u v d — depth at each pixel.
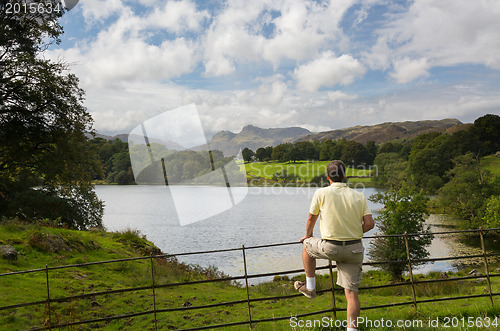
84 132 25.95
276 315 8.52
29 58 23.72
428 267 28.73
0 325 6.59
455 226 49.78
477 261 30.83
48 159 24.72
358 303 3.90
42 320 7.00
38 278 9.62
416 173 78.19
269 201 85.38
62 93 24.95
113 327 7.21
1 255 10.42
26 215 25.36
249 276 4.88
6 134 23.11
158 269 13.07
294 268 26.23
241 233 44.97
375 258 27.58
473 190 51.56
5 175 26.09
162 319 7.91
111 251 14.34
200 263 28.61
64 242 13.27
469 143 84.44
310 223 4.04
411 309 5.40
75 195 29.20
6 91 23.06
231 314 8.66
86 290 9.34
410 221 27.58
